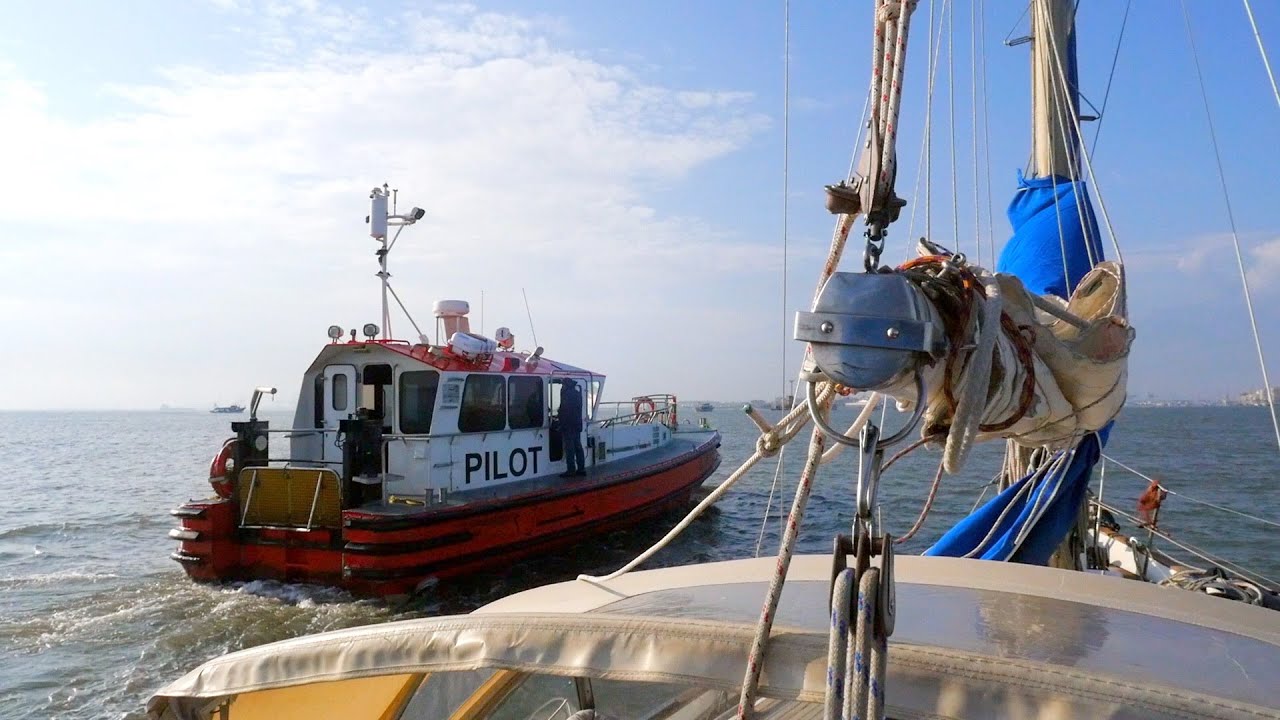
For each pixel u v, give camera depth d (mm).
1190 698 1498
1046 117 4730
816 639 1793
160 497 24422
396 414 11547
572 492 12320
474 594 10820
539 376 13172
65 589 11438
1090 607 2287
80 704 7488
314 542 10438
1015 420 2014
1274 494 21266
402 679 2594
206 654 8648
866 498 1354
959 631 2012
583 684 2412
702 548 14453
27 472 35469
